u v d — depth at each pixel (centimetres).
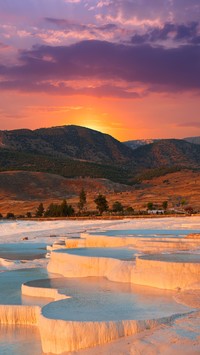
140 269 2922
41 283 3136
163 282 2744
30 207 19912
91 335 2092
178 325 2083
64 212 13625
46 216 13812
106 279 3142
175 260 2850
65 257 3572
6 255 5253
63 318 2188
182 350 1855
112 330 2094
